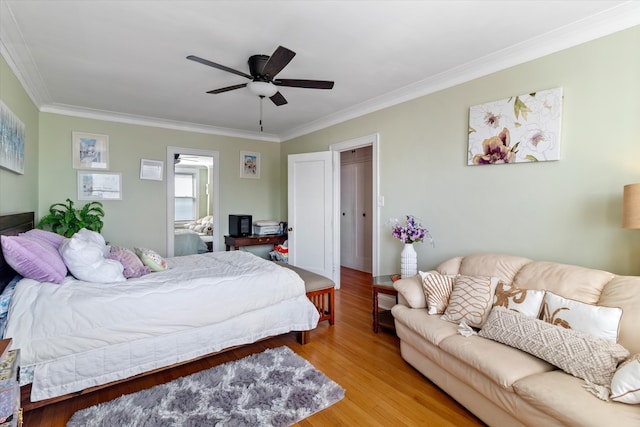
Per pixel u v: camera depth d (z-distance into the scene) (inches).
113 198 167.8
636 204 64.1
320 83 98.3
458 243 114.7
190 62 104.3
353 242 237.8
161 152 182.9
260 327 95.4
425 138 125.6
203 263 117.3
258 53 97.7
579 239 85.7
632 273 77.2
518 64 97.0
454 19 80.4
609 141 80.3
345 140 168.1
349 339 111.4
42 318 65.5
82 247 82.1
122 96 137.8
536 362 62.9
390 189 141.0
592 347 57.1
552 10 76.7
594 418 46.0
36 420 69.1
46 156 150.1
